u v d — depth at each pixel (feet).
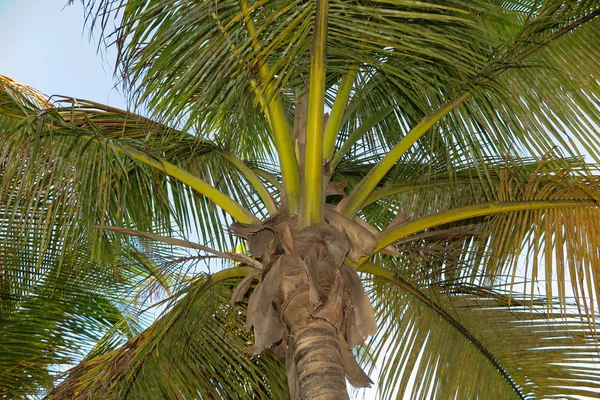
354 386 14.16
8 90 18.13
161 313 16.56
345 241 14.84
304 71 17.06
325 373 13.50
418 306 18.60
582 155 15.39
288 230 15.05
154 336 17.08
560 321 18.42
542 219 16.65
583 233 15.58
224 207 16.97
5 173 16.76
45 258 20.34
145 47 14.57
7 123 17.95
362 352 18.33
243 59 14.39
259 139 21.98
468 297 18.81
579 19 15.97
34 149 16.66
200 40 14.62
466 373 18.07
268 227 14.99
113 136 18.62
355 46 15.90
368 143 22.09
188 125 16.19
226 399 17.65
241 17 13.39
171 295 16.43
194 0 14.52
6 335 20.48
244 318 18.45
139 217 19.88
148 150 18.21
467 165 19.17
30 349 20.57
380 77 19.06
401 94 20.13
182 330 17.54
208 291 18.13
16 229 19.49
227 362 17.98
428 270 18.80
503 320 18.61
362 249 15.31
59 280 20.80
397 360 17.94
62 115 18.56
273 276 14.78
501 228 16.52
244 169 18.80
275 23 14.43
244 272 17.04
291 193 15.79
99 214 19.10
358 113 22.17
